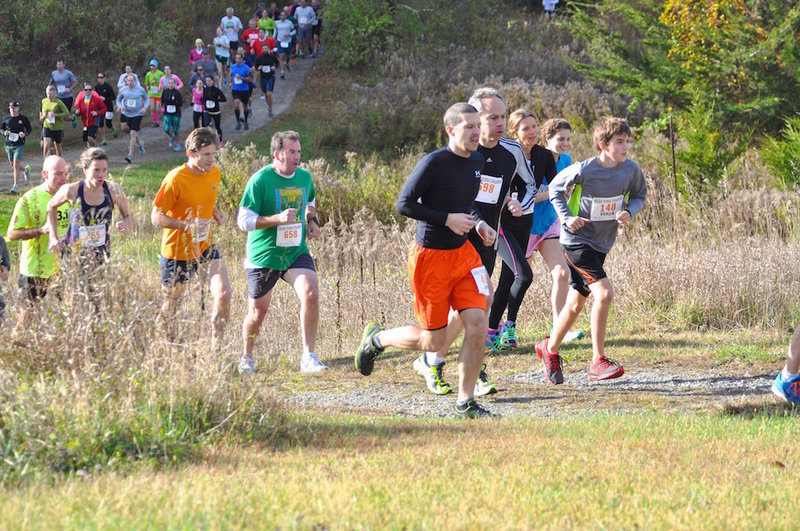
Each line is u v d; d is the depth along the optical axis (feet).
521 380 41.29
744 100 121.29
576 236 38.32
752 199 74.59
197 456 24.18
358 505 18.62
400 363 45.91
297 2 183.32
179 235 42.63
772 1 122.21
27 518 17.01
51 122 117.70
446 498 19.62
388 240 70.79
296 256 44.16
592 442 26.84
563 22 153.99
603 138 36.91
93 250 33.60
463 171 31.22
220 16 193.26
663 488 21.02
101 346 29.19
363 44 174.91
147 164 127.44
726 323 50.49
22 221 43.06
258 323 44.01
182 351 28.78
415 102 142.00
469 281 32.14
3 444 23.07
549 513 18.53
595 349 39.42
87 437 23.61
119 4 176.24
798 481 21.97
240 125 146.51
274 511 18.15
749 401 35.60
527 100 134.21
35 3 169.78
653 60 128.06
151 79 149.28
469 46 171.63
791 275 52.29
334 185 101.60
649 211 74.90
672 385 39.42
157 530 16.72
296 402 36.81
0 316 31.17
